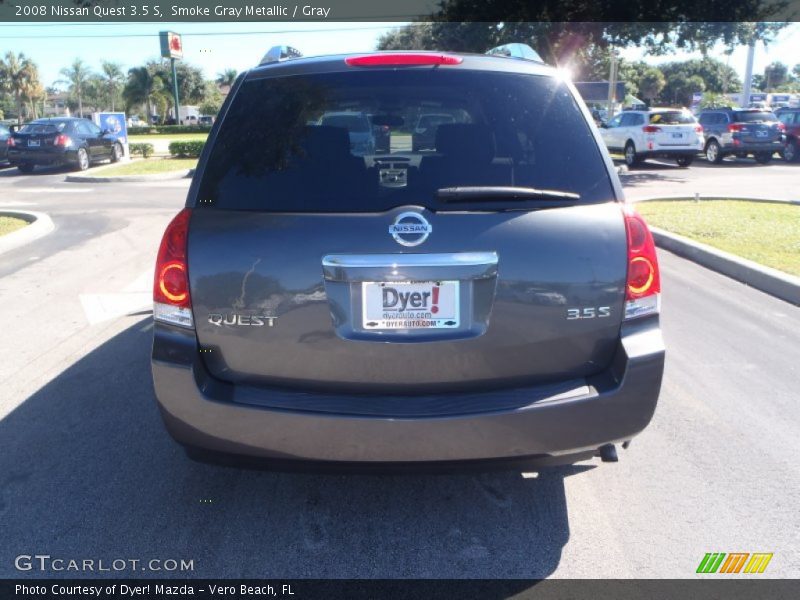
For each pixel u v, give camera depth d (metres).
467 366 2.84
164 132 59.25
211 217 2.88
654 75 72.12
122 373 5.07
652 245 3.00
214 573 2.94
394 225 2.78
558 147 3.02
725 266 8.07
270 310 2.81
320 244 2.78
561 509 3.40
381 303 2.79
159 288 2.89
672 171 21.36
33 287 7.50
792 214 11.66
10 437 4.10
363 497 3.50
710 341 5.70
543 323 2.85
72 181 19.58
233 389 2.89
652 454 3.90
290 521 3.30
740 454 3.89
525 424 2.81
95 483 3.61
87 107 103.88
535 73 3.22
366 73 3.15
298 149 2.96
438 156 2.96
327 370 2.84
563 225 2.86
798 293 6.80
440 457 2.82
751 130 23.23
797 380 4.89
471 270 2.78
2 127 24.39
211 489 3.55
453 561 3.01
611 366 2.95
